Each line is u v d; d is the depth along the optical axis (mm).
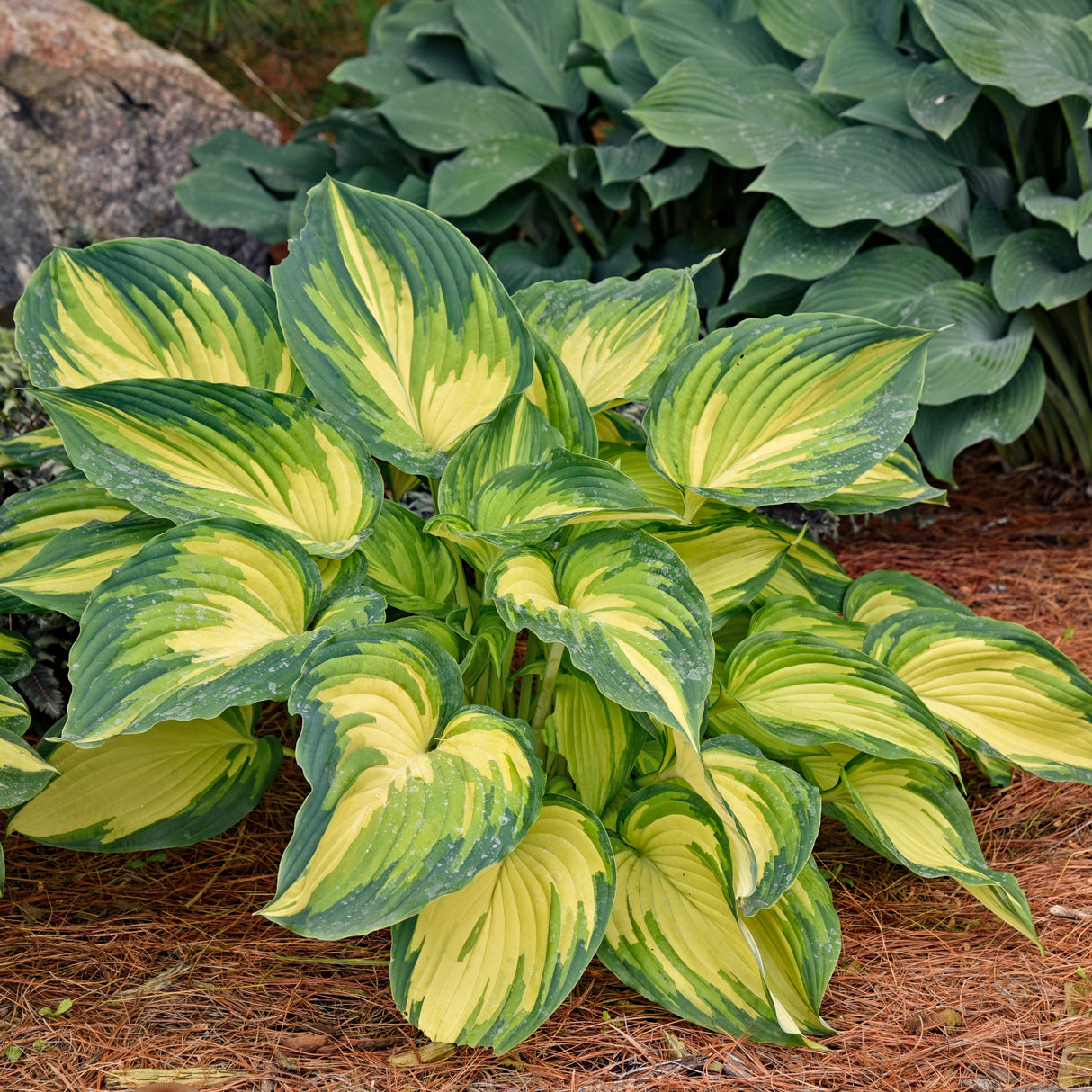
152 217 4582
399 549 2225
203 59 6387
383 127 4332
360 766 1640
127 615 1746
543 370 2176
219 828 2105
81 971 1970
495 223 4086
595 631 1794
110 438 1923
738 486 2025
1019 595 3273
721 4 4242
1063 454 4020
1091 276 3273
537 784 1712
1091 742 2150
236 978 1965
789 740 1977
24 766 1836
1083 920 2104
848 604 2531
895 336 2055
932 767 2143
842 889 2236
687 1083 1756
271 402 1979
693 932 1896
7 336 3143
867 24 3748
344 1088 1733
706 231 4090
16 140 4195
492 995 1745
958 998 1934
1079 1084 1734
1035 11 3449
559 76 4285
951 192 3369
